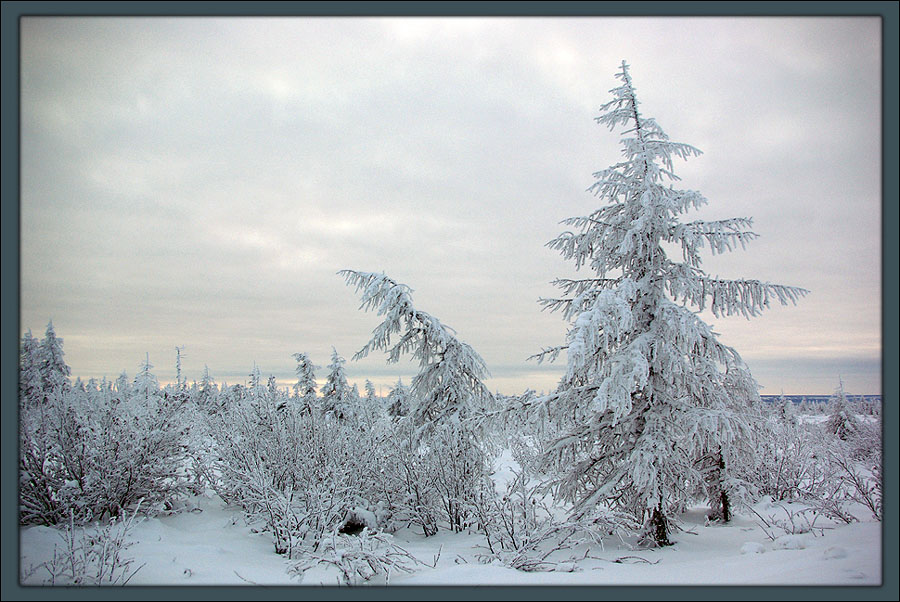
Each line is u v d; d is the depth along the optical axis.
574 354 6.86
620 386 7.18
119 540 5.76
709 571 5.54
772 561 5.61
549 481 8.73
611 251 8.95
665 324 8.05
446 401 11.56
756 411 9.41
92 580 5.19
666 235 8.34
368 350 11.59
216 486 9.62
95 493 7.30
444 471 9.98
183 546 6.87
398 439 11.65
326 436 10.17
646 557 6.98
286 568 6.41
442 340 11.48
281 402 11.17
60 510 7.14
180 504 9.28
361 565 5.99
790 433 12.76
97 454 7.52
